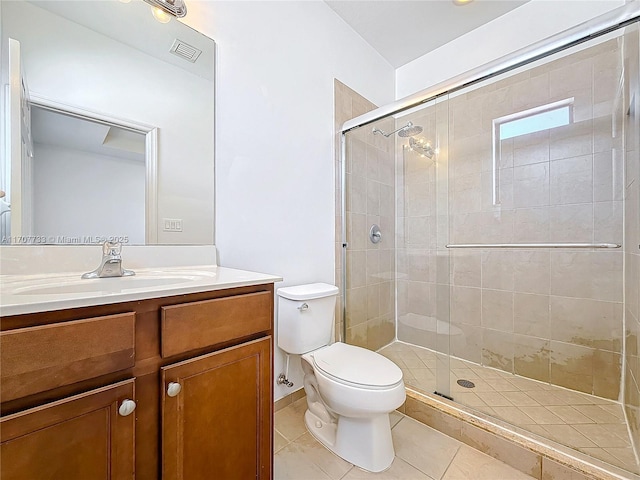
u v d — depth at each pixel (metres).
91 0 1.03
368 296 2.15
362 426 1.18
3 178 0.87
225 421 0.82
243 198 1.41
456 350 2.08
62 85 0.97
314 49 1.78
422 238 2.22
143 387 0.68
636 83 1.24
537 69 1.69
